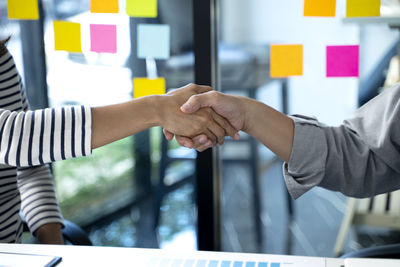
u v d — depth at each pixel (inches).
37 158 34.4
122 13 72.5
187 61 76.3
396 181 39.0
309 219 84.6
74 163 84.2
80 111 35.3
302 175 39.3
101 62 76.7
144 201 85.7
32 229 45.8
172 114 39.4
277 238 81.7
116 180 85.3
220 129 41.6
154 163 84.8
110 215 85.8
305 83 83.2
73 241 45.2
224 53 85.7
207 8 54.8
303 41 81.9
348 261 29.0
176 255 31.6
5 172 43.4
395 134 36.8
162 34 52.1
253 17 83.4
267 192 88.0
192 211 84.9
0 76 44.4
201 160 59.3
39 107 76.5
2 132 34.6
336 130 40.2
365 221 73.7
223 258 31.0
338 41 79.4
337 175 38.9
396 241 77.6
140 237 83.0
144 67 76.5
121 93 77.4
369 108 40.0
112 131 36.1
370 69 78.0
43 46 74.8
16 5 51.0
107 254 32.0
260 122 40.7
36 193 47.4
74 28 50.0
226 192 89.2
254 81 85.6
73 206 84.9
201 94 40.1
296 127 39.8
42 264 30.2
